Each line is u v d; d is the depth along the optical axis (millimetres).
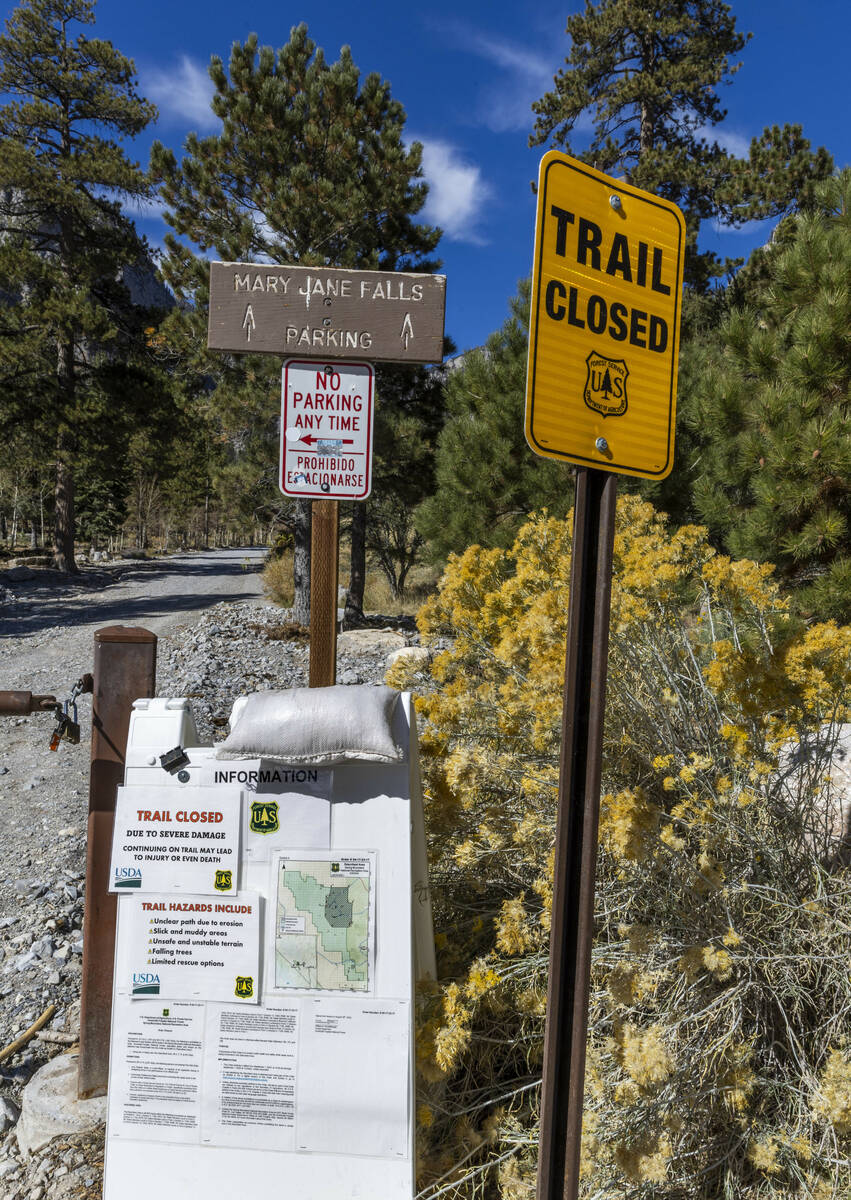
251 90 13484
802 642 2295
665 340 1772
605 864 2422
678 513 8508
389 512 17984
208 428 16047
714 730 2482
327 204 13125
